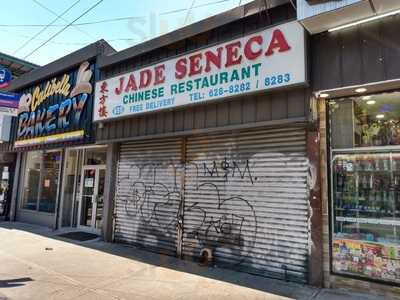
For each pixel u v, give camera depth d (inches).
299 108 232.8
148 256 309.0
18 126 529.0
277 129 261.3
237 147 281.3
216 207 287.0
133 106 327.9
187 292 217.9
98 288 223.9
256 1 261.4
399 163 216.7
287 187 250.8
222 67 265.3
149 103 313.4
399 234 211.9
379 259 216.4
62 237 393.7
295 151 250.7
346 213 231.0
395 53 203.9
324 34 231.5
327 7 204.4
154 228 328.2
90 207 440.5
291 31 233.5
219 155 291.1
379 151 224.2
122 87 342.0
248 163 273.3
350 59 219.5
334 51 226.2
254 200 266.2
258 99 253.4
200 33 294.0
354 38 219.8
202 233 292.7
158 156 336.5
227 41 265.1
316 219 233.9
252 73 247.9
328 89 225.1
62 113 442.6
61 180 460.4
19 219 526.0
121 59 360.5
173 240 311.4
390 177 219.0
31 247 342.6
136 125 336.8
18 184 540.1
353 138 233.9
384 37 208.8
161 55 328.5
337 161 238.1
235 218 274.7
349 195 231.5
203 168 299.9
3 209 550.6
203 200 296.0
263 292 218.8
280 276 246.2
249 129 272.5
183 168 313.9
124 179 364.2
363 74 213.6
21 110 530.3
